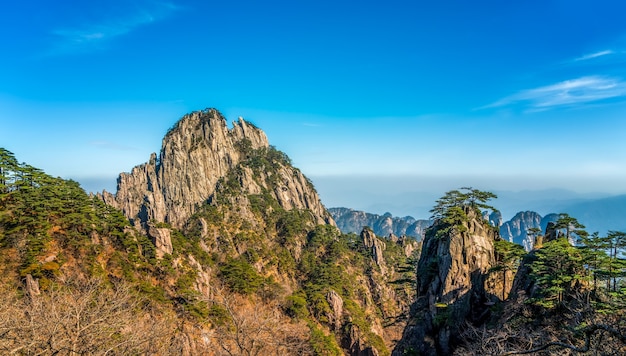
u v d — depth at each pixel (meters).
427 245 60.03
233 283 82.31
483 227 56.31
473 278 50.28
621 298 32.81
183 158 148.12
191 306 54.84
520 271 45.78
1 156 65.31
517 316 39.16
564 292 36.94
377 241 141.62
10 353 15.67
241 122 195.50
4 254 50.66
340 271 119.12
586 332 14.32
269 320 21.19
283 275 116.25
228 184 153.25
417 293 60.75
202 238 118.00
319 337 74.19
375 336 91.44
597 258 36.62
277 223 144.12
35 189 65.69
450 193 58.94
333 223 185.62
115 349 18.86
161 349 24.22
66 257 55.41
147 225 80.94
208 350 37.03
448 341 46.81
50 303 20.03
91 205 76.31
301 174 187.50
